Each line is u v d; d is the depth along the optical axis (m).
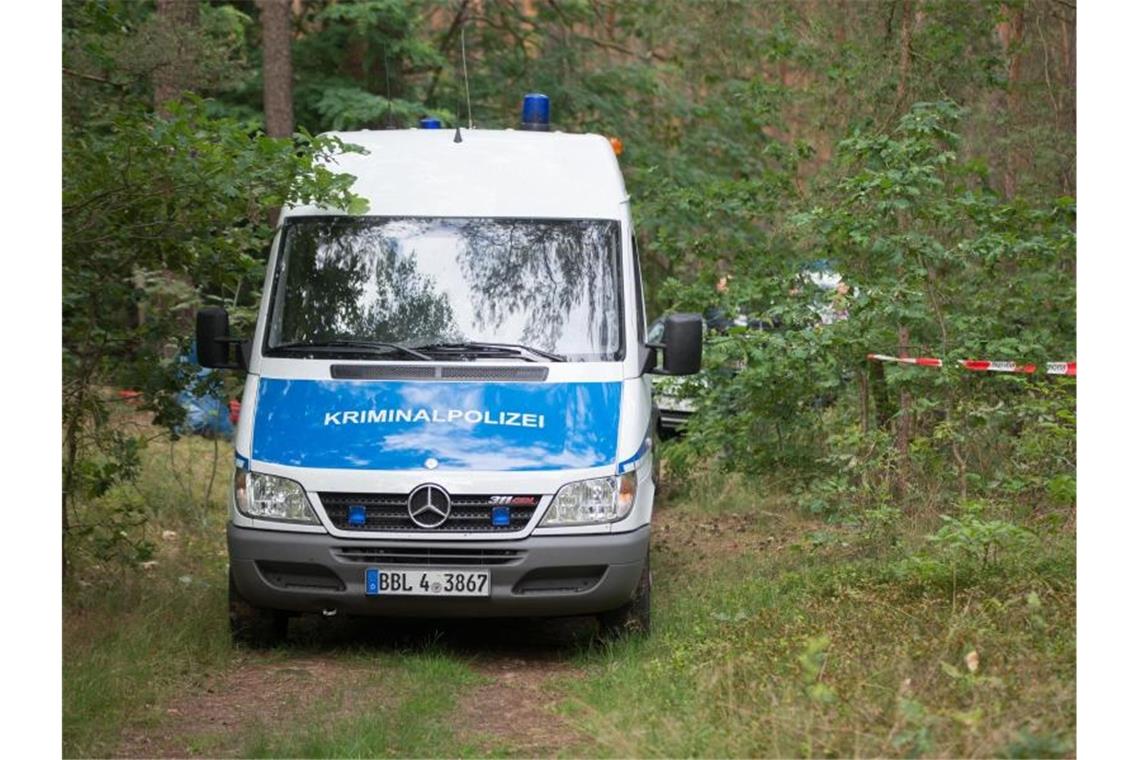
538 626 9.31
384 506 7.84
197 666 7.91
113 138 7.91
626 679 7.24
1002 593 7.61
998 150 13.20
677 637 8.16
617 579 7.93
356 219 8.78
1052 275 10.98
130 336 9.53
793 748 5.50
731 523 12.91
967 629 6.72
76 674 7.23
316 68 18.33
